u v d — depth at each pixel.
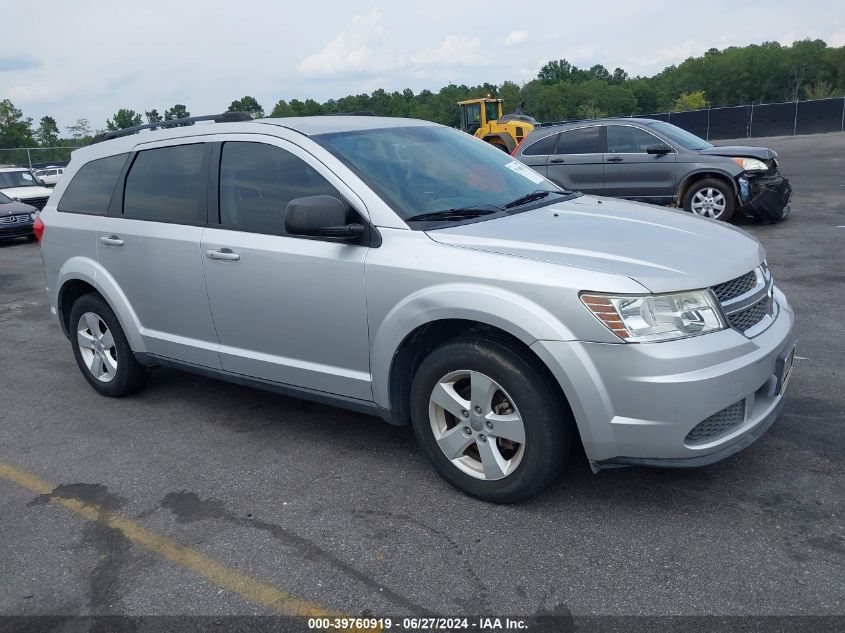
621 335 3.01
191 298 4.49
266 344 4.20
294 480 3.93
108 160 5.11
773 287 3.90
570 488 3.61
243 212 4.22
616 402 3.06
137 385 5.31
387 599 2.90
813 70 110.44
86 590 3.10
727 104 115.75
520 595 2.87
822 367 4.96
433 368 3.51
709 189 10.66
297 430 4.59
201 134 4.52
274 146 4.14
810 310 6.35
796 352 5.30
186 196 4.53
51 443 4.66
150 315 4.81
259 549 3.30
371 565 3.12
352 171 3.84
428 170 4.14
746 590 2.79
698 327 3.07
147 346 4.89
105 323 5.16
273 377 4.24
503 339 3.31
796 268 7.97
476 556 3.13
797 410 4.29
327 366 3.97
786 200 10.58
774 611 2.68
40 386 5.82
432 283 3.42
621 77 144.50
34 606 3.02
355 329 3.76
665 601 2.77
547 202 4.23
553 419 3.24
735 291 3.29
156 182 4.73
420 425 3.66
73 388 5.72
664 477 3.65
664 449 3.06
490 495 3.49
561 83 105.00
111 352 5.29
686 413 3.00
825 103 39.09
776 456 3.77
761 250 3.68
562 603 2.80
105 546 3.42
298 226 3.54
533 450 3.29
